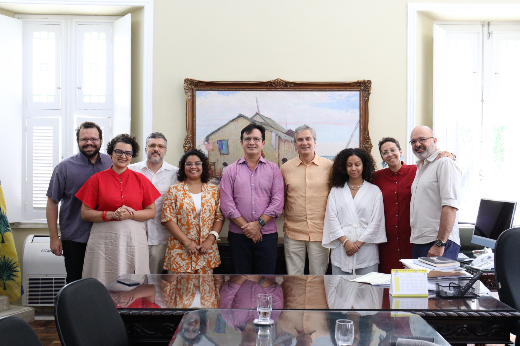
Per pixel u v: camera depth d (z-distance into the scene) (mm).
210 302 2096
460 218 4367
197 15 4145
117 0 4145
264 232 3383
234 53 4152
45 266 4121
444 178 2959
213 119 4082
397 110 4180
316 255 3434
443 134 4324
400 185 3361
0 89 4188
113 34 4324
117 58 4246
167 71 4133
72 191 3293
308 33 4168
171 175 3557
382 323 1790
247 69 4160
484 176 4359
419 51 4262
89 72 4355
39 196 4355
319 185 3455
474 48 4395
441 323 1944
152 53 4129
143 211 3098
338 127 4121
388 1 4164
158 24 4133
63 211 3338
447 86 4371
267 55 4160
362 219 3275
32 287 4129
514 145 4379
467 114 4371
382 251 3406
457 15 4262
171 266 3270
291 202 3502
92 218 3006
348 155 3355
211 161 4090
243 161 3473
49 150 4363
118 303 2082
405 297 2180
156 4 4137
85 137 3273
